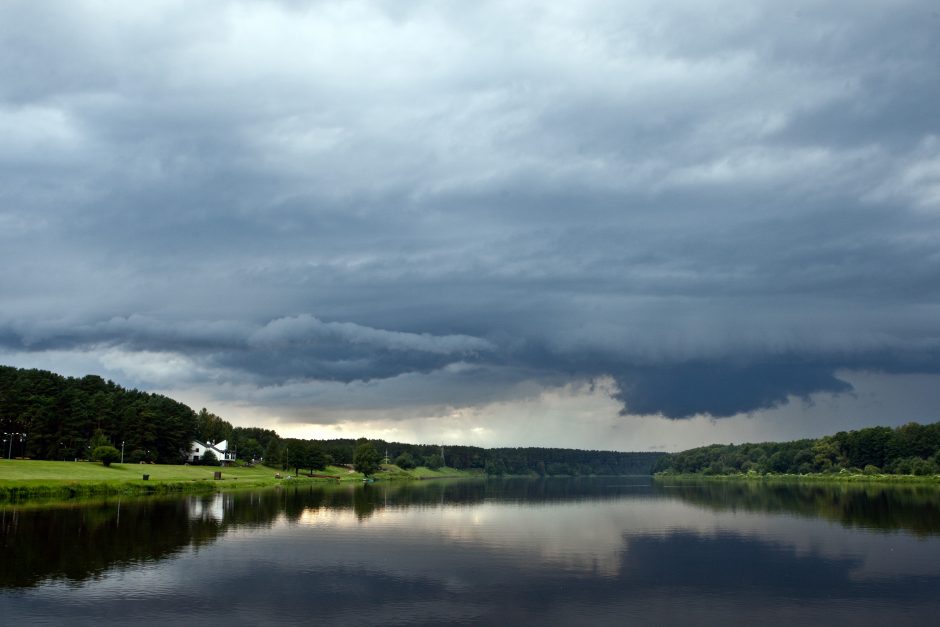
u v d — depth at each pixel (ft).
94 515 241.96
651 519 261.65
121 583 129.80
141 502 308.60
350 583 131.95
